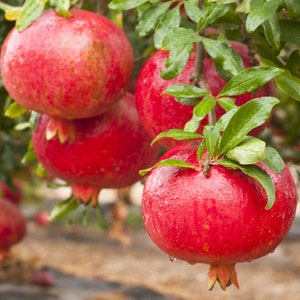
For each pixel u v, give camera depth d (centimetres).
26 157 108
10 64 84
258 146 73
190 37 80
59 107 85
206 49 79
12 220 182
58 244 471
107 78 85
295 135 147
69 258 423
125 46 86
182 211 74
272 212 74
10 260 319
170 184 74
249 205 73
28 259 345
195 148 76
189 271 400
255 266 409
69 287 333
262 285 364
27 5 84
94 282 354
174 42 79
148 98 84
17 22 84
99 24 85
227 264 77
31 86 84
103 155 91
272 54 88
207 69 84
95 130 90
